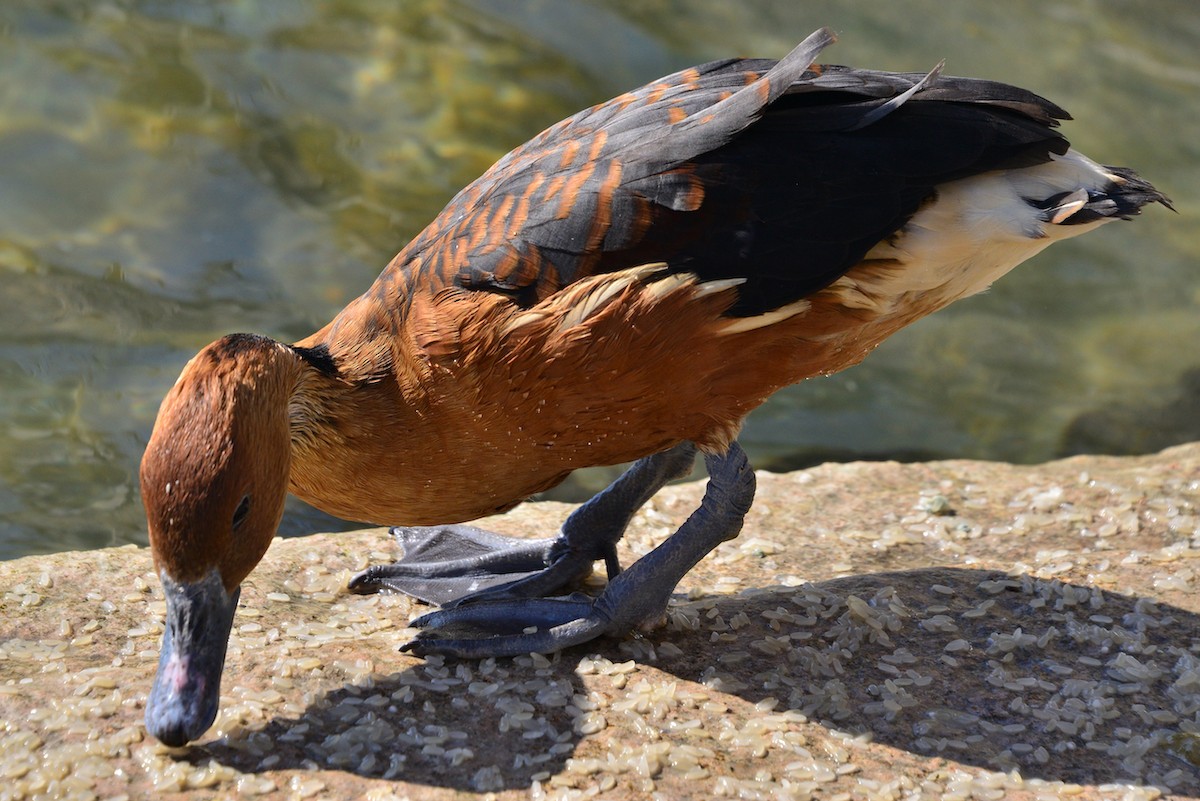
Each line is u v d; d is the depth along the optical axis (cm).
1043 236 626
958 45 1450
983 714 595
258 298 1083
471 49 1355
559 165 638
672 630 654
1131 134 1359
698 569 734
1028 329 1188
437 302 611
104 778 529
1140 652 635
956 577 710
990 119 631
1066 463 875
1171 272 1249
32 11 1334
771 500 827
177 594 543
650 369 604
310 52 1329
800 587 697
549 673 616
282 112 1259
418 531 764
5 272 1082
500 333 599
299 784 530
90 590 678
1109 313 1205
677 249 605
